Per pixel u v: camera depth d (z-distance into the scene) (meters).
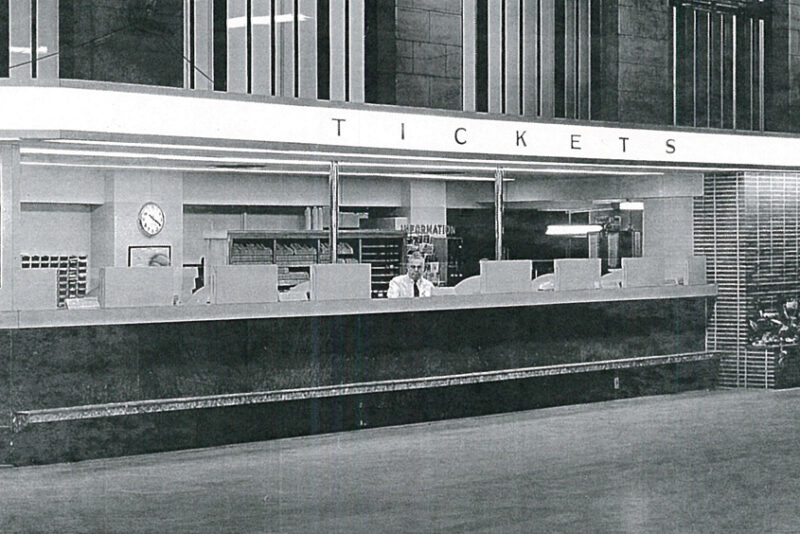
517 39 19.67
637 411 16.78
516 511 10.19
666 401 17.91
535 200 21.59
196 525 9.67
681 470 12.19
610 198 20.67
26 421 12.44
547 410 16.97
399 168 17.70
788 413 16.52
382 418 15.35
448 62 18.56
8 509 10.38
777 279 19.61
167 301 13.52
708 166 18.22
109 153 13.98
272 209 20.20
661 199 20.23
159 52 16.47
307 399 14.61
